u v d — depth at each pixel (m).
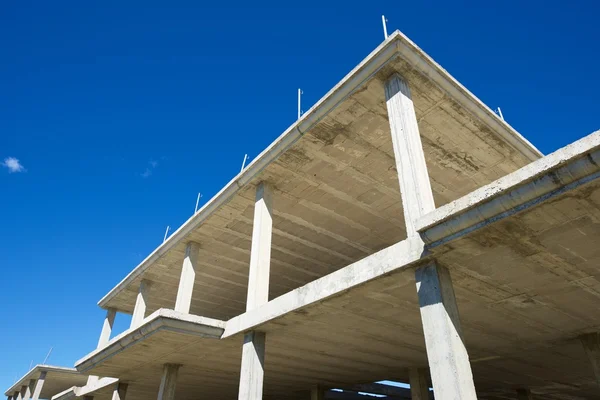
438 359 6.18
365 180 13.12
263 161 12.57
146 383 18.95
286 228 15.58
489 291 8.12
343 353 13.08
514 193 5.57
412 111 9.11
